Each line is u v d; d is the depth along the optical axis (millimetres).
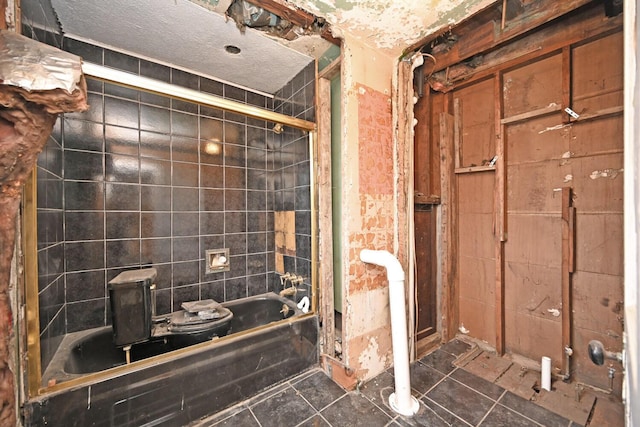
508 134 1674
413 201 1698
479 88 1819
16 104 597
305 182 1855
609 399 1268
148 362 1126
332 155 1739
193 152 1912
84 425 973
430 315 1944
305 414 1236
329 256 1686
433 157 1950
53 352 1245
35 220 908
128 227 1667
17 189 683
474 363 1641
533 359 1580
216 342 1302
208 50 1630
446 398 1333
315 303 1683
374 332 1542
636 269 683
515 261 1658
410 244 1657
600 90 1303
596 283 1342
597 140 1329
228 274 2070
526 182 1598
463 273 1954
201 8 1279
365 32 1401
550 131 1492
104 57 1581
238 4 1265
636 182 686
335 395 1368
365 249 1482
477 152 1840
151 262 1749
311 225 1723
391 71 1633
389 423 1175
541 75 1512
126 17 1333
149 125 1740
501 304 1692
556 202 1477
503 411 1236
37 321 912
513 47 1580
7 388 700
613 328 1289
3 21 742
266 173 2270
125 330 1327
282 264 2158
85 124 1526
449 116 1922
